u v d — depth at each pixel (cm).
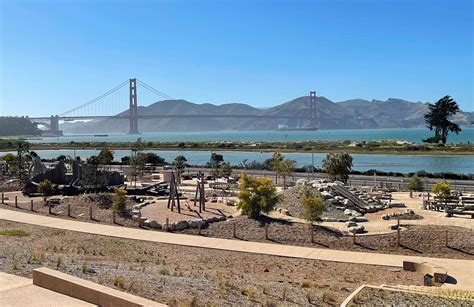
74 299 1027
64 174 4281
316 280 1719
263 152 10375
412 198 3700
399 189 4312
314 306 1338
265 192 2716
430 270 1816
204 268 1841
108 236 2428
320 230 2447
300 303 1352
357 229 2461
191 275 1622
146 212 3017
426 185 4466
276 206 3036
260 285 1543
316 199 2559
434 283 1691
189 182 4872
